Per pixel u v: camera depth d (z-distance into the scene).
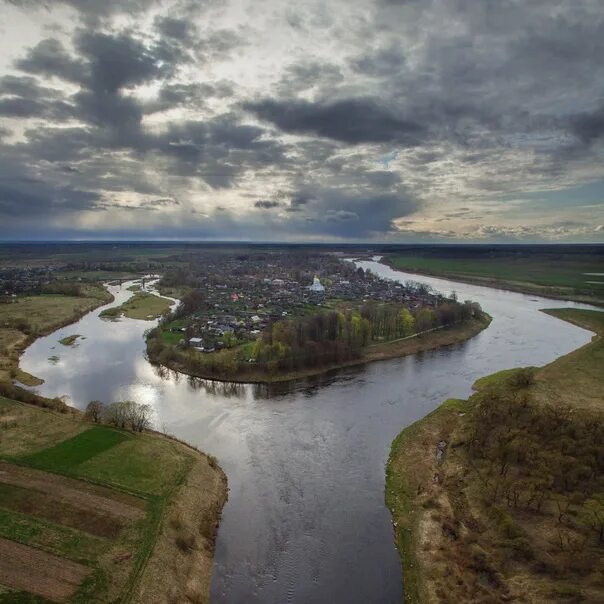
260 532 75.81
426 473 92.12
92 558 65.00
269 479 90.88
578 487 81.50
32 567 62.47
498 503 79.00
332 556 70.75
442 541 72.94
